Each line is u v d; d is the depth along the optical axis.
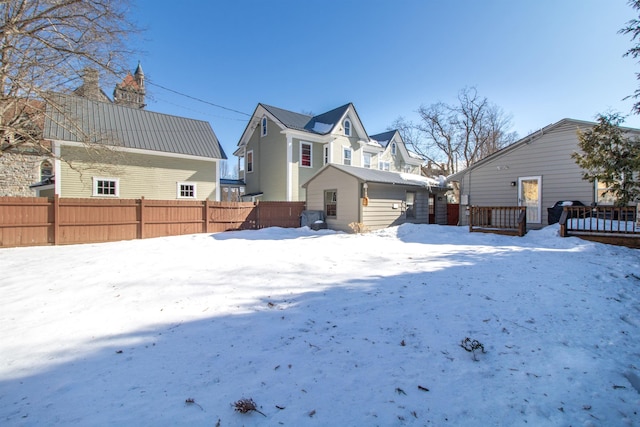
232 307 3.79
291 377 2.32
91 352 2.74
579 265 5.59
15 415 1.92
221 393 2.13
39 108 10.15
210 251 8.04
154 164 16.19
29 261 6.88
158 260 6.75
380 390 2.16
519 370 2.42
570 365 2.47
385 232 11.61
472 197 13.22
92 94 11.17
